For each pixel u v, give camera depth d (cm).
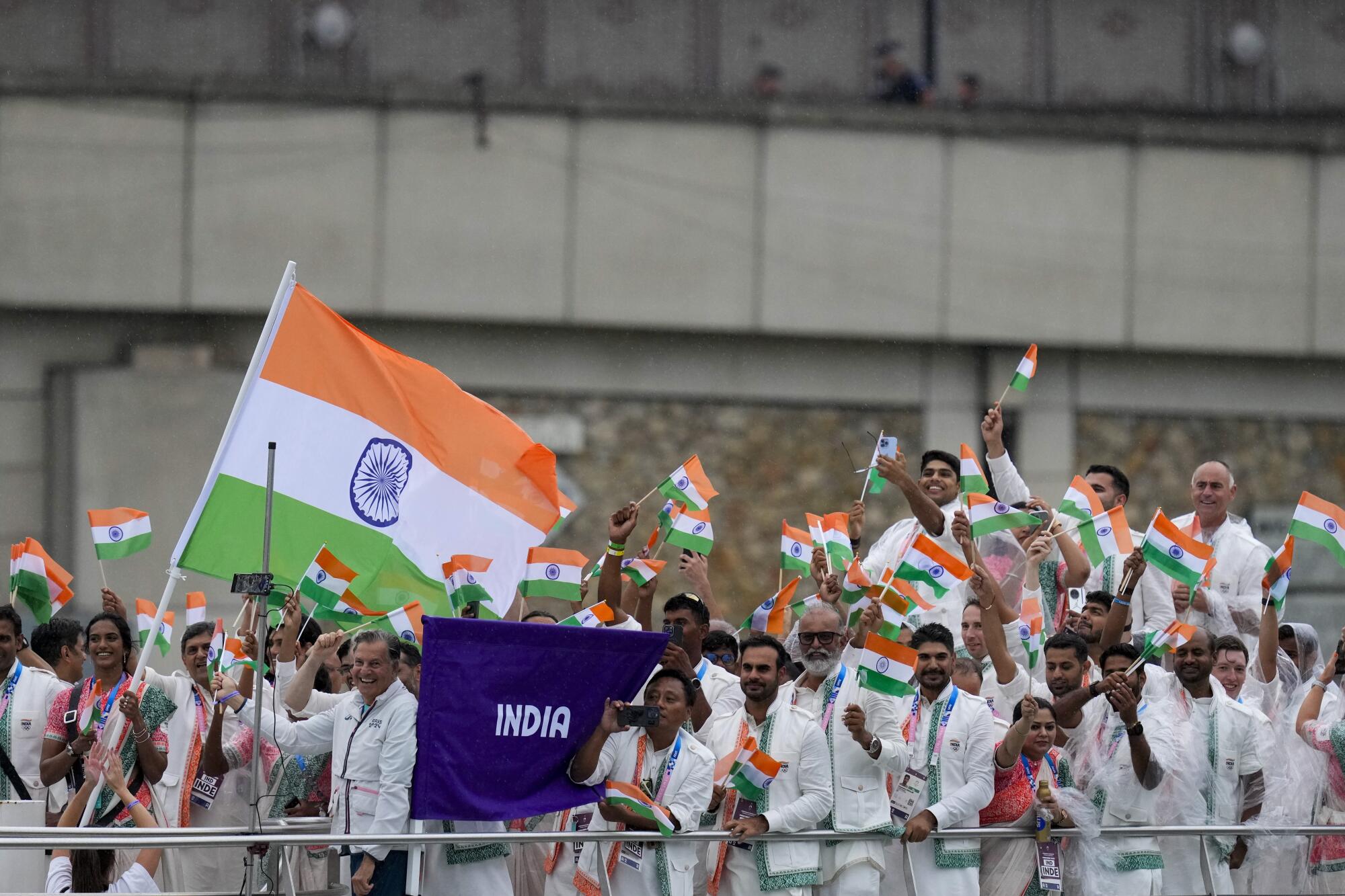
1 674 2994
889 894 2739
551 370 6775
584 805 2517
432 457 3002
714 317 6806
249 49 6781
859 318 6862
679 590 6581
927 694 2772
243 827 2562
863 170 6900
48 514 6488
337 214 6675
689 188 6825
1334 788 2994
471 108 6738
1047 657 2875
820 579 2972
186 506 6531
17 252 6575
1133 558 3048
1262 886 3036
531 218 6762
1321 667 3341
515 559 3044
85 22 6731
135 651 3177
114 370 6581
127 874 2655
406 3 6850
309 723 2639
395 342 6719
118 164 6619
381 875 2472
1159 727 2881
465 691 2427
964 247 6919
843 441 6844
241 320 6650
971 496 3153
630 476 6738
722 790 2723
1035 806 2748
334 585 2725
